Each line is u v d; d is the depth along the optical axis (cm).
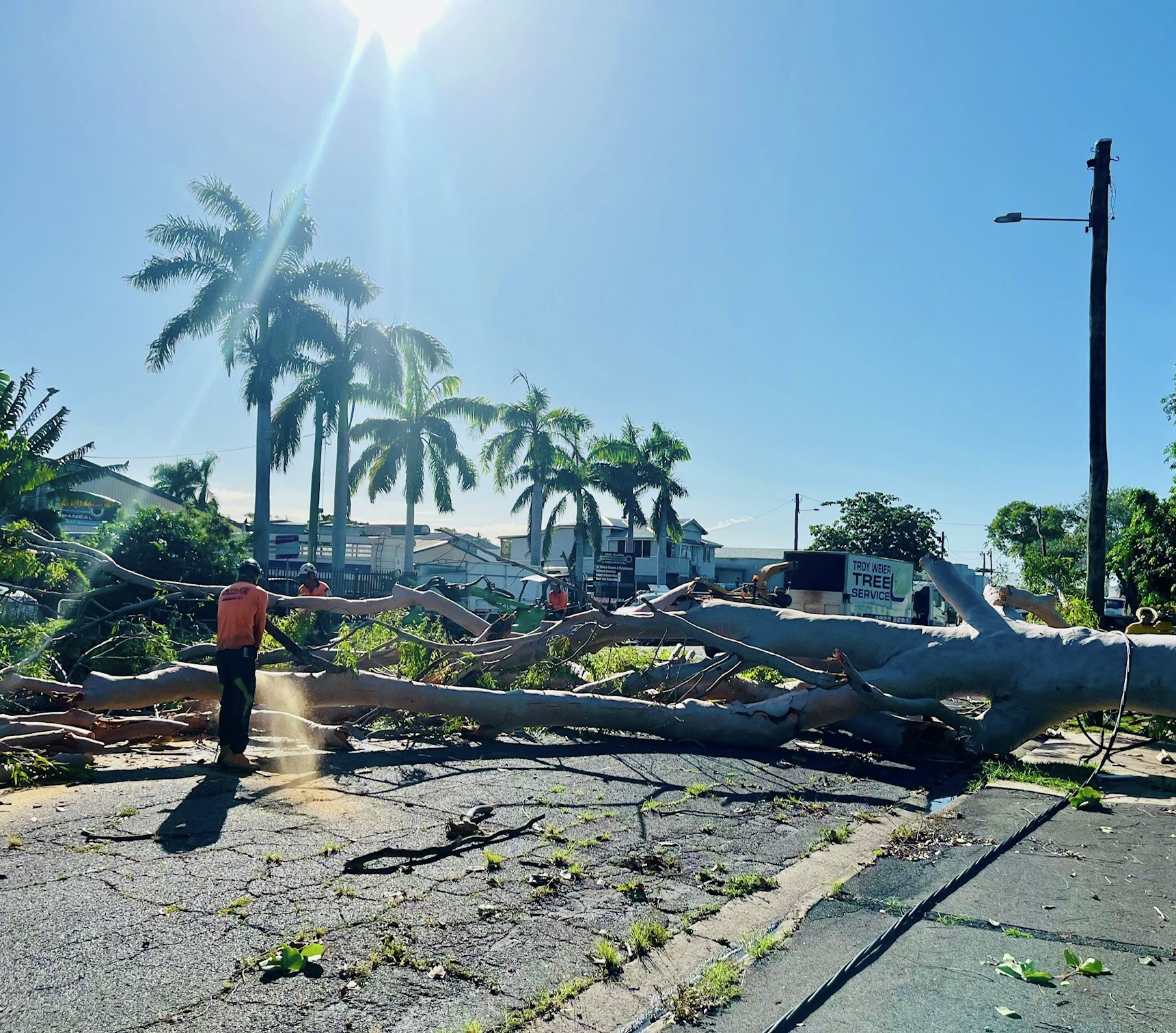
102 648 979
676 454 4744
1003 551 6919
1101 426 1611
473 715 862
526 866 493
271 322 3155
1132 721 1327
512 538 6291
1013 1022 344
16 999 315
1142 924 459
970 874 540
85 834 506
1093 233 1616
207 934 378
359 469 3997
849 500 5959
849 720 998
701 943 405
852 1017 345
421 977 352
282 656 886
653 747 901
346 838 521
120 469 2184
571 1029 321
